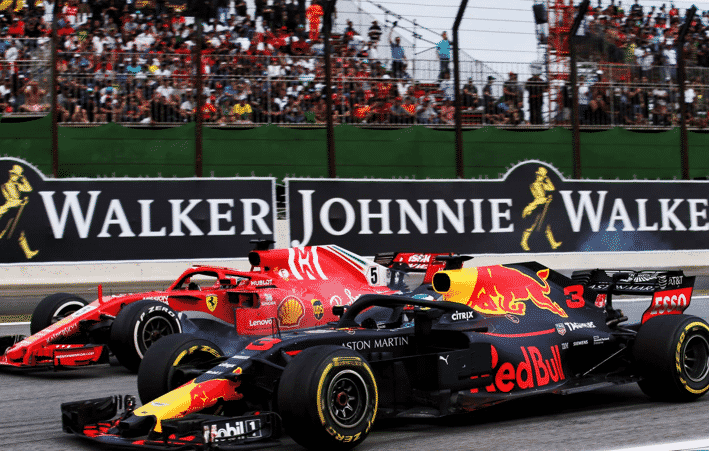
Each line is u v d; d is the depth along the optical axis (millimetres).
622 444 9312
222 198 27625
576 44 33625
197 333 16609
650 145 34250
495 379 10695
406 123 31875
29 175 25828
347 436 8758
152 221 26859
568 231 31219
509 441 9570
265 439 8773
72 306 18109
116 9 33781
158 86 30156
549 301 12125
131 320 15453
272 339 10047
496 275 11844
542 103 32719
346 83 31625
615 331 12359
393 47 33594
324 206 28312
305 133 30781
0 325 22859
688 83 35406
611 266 33812
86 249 26188
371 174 31250
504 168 32281
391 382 10336
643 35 35500
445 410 9922
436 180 29766
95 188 26406
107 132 29141
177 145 29688
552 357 11352
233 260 29781
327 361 8750
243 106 30734
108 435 9258
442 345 11125
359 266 19125
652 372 11531
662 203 32562
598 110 33688
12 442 10406
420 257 19047
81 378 15727
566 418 10867
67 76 29172
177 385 10266
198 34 28625
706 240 33125
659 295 12625
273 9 34000
